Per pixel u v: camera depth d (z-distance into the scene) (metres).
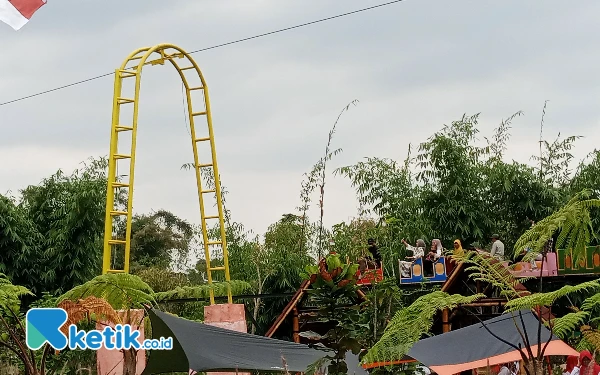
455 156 27.69
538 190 27.41
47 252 27.98
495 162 28.39
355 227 15.48
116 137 20.05
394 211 27.75
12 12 15.51
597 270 20.61
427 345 14.12
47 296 20.38
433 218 27.67
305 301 22.08
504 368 17.58
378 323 10.95
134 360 14.35
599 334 11.34
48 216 29.20
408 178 28.50
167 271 29.94
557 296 9.86
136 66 20.44
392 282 11.15
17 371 17.33
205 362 13.07
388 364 11.23
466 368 13.41
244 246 28.66
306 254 28.03
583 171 27.92
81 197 27.89
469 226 27.44
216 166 22.39
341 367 10.12
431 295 10.80
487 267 11.30
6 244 27.25
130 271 38.09
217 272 28.81
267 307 27.84
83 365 18.94
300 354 14.41
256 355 13.96
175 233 45.72
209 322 19.12
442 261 22.16
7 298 16.05
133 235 43.50
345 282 10.06
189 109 22.56
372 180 28.31
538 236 10.71
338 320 10.10
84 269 28.14
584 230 10.98
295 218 28.98
